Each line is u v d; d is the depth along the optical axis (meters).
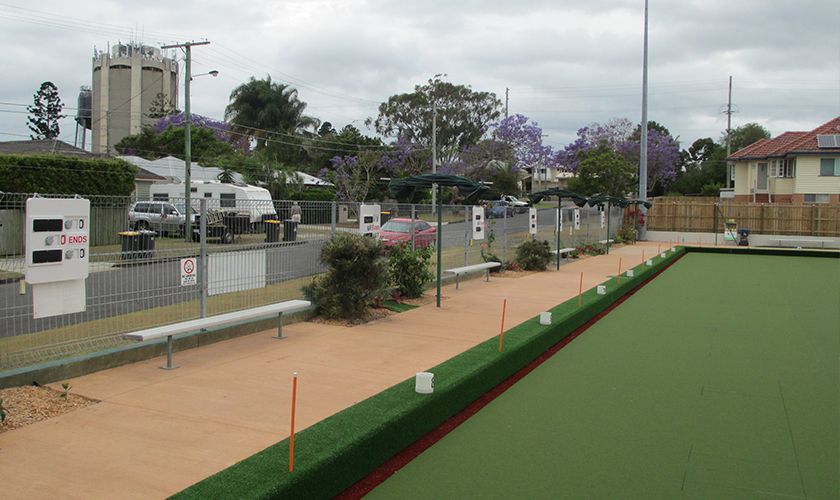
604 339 9.56
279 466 3.77
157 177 32.69
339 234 9.93
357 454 4.26
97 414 4.96
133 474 3.83
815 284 16.78
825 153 36.00
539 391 6.71
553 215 22.00
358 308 9.46
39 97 60.16
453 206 15.36
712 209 31.86
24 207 5.88
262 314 7.60
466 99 58.56
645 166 31.78
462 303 11.30
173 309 7.91
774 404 6.31
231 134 54.00
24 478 3.75
